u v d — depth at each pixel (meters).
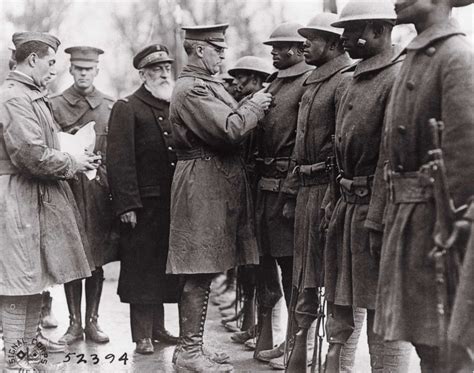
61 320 7.02
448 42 3.21
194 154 4.97
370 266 3.77
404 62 3.40
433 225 3.19
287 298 5.11
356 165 3.87
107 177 5.76
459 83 3.11
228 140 4.79
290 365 4.46
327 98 4.41
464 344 2.78
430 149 3.23
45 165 4.86
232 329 6.44
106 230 6.04
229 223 4.96
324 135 4.41
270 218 5.02
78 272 5.07
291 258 5.03
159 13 10.23
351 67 4.23
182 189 4.96
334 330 4.01
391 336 3.24
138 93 5.81
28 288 4.77
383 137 3.61
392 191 3.36
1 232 4.78
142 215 5.65
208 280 5.02
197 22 9.73
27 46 5.01
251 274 5.97
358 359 5.24
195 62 5.04
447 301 3.09
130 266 5.64
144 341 5.62
